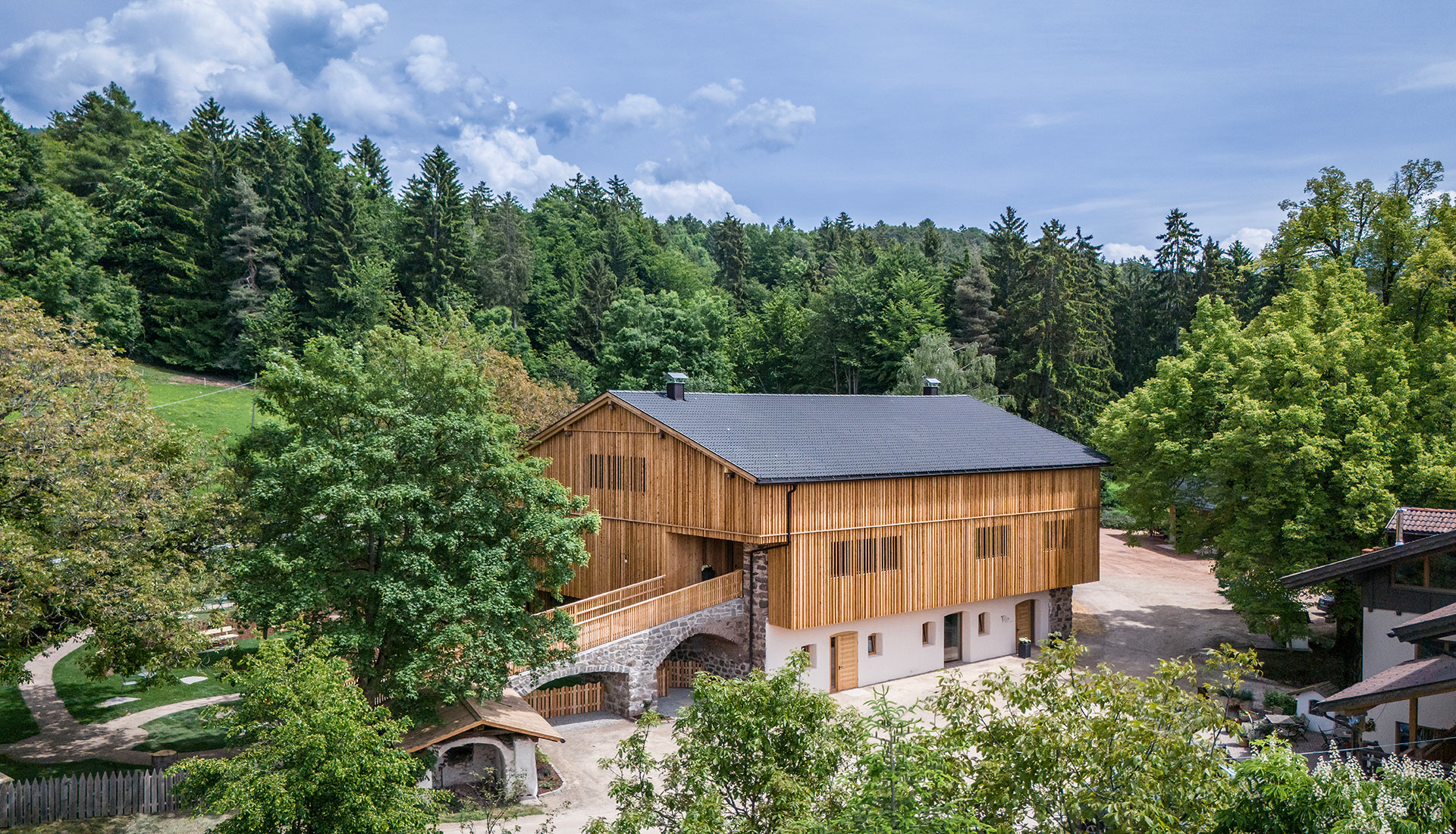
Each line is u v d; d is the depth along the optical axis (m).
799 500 31.44
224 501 23.05
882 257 92.12
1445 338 37.00
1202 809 10.89
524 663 24.83
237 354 77.06
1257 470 35.47
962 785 11.59
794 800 11.52
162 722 27.16
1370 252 45.81
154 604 19.41
